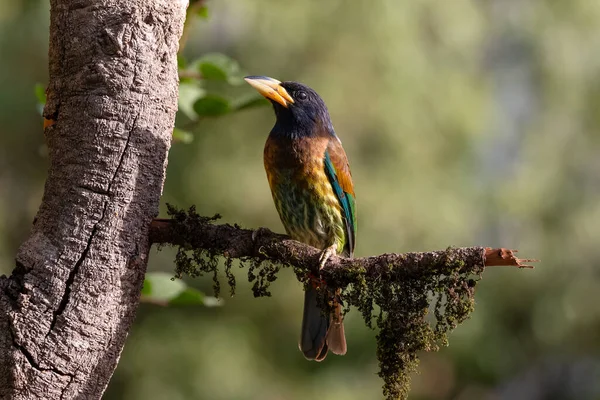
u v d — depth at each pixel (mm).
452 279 5020
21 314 4941
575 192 17422
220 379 13898
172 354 14008
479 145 16469
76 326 4980
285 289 14383
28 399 4941
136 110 5141
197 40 14031
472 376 17359
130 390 13961
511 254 4949
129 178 5125
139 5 5141
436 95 14570
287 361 14617
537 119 18031
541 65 17969
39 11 14750
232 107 6234
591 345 17422
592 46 17953
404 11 14289
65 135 5148
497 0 18234
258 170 13602
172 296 5867
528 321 17188
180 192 13578
